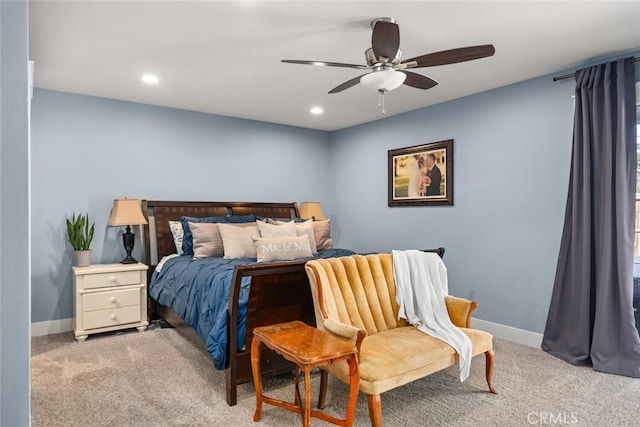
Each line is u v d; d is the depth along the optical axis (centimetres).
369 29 253
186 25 246
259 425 214
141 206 421
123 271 374
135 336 368
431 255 284
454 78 346
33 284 369
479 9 226
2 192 100
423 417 223
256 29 253
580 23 244
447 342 234
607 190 287
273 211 515
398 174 472
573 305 307
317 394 252
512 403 238
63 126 383
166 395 248
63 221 384
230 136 489
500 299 369
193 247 393
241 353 241
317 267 241
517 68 322
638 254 307
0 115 100
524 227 352
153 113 434
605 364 282
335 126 545
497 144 373
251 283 240
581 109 306
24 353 102
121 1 217
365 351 215
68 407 232
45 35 258
